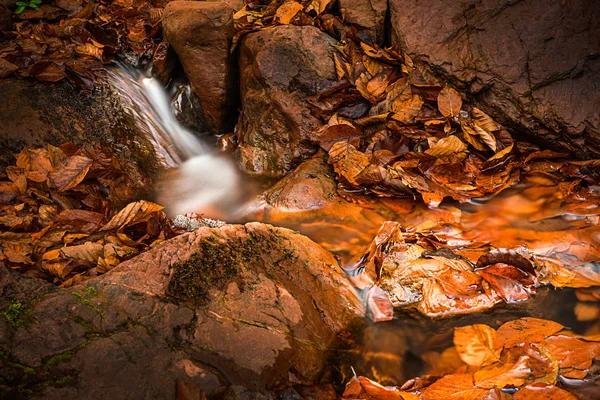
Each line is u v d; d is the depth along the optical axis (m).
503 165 3.33
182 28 3.66
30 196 3.06
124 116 3.83
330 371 2.12
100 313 2.00
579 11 3.27
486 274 2.60
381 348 2.27
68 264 2.49
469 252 2.77
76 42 4.11
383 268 2.67
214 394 1.80
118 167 3.54
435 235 2.91
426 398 1.99
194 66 3.83
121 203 3.39
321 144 3.53
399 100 3.60
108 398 1.72
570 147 3.32
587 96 3.26
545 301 2.48
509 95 3.40
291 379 1.99
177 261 2.30
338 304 2.41
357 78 3.68
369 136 3.56
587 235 2.85
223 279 2.29
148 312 2.05
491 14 3.46
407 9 3.68
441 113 3.49
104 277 2.18
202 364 1.91
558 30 3.31
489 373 2.09
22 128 3.44
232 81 4.02
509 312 2.45
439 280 2.58
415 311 2.47
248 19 4.15
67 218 2.88
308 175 3.42
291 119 3.62
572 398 1.92
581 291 2.53
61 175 3.15
